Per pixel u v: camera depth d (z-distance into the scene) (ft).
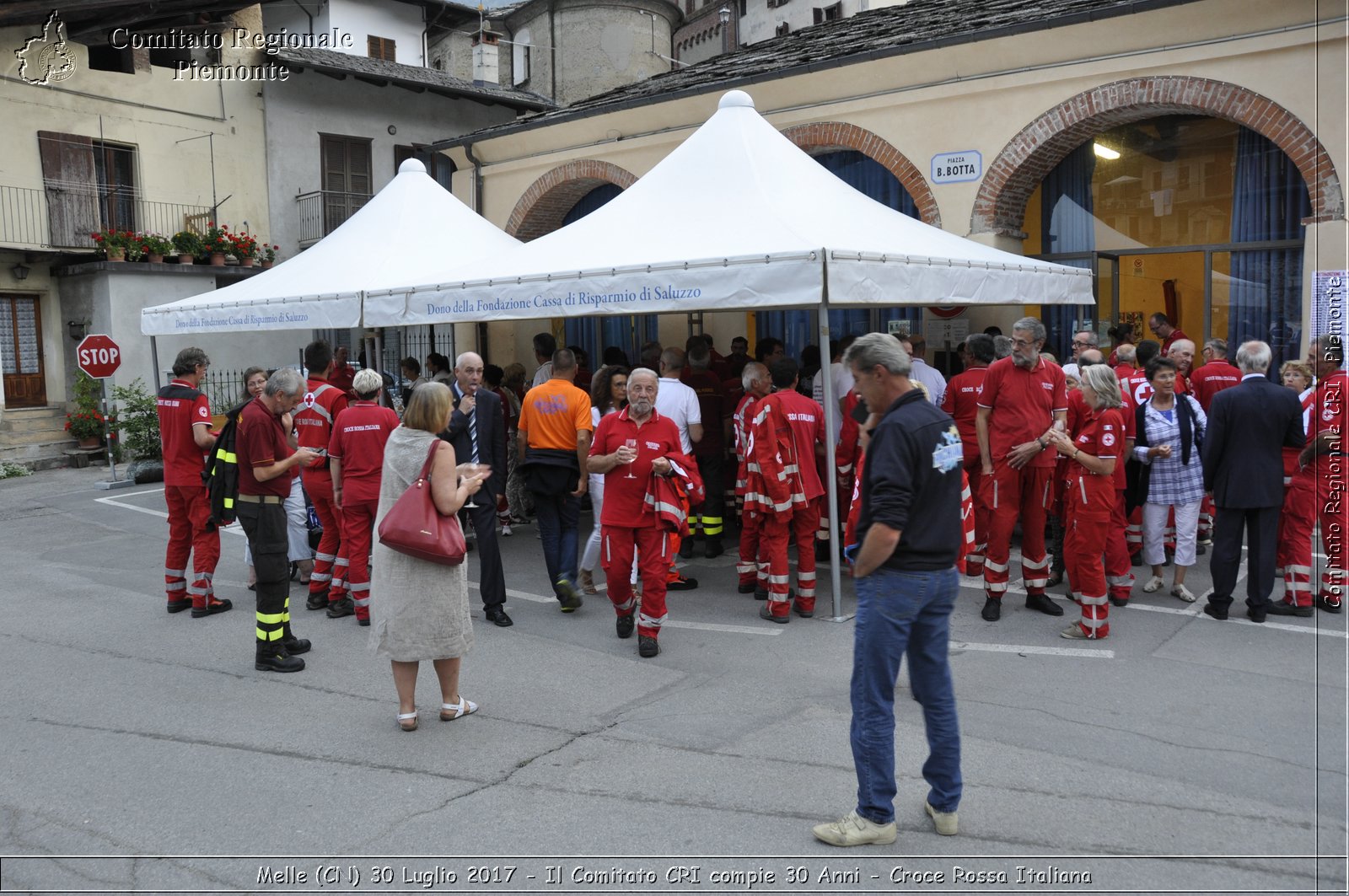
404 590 16.10
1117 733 15.67
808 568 22.52
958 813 13.24
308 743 16.08
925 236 26.25
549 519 23.32
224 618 23.75
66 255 61.16
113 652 21.20
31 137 59.72
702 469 28.94
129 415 54.08
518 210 52.60
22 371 61.72
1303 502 21.33
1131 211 35.63
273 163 71.61
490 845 12.72
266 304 32.30
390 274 31.63
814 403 22.38
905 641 12.19
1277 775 14.14
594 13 103.45
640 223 25.48
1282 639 20.08
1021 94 35.04
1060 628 21.12
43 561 31.14
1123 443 20.74
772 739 15.81
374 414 22.22
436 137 80.79
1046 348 37.83
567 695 18.06
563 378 23.44
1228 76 30.96
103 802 14.12
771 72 40.01
